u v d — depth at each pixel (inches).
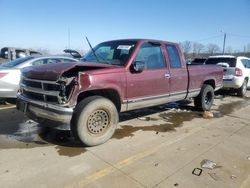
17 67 295.7
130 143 190.4
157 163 158.4
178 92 247.1
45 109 170.6
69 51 299.1
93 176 140.6
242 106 345.7
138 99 204.4
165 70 227.5
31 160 157.6
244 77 421.4
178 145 189.5
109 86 179.9
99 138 181.5
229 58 423.8
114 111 186.4
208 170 151.9
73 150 174.6
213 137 210.2
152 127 231.9
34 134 203.6
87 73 169.2
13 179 135.0
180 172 148.2
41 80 172.2
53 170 145.9
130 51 203.8
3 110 280.4
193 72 264.8
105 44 232.4
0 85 283.4
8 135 200.5
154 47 222.1
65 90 164.2
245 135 218.2
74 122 171.0
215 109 320.2
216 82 308.2
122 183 134.6
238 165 160.2
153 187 132.0
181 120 258.7
